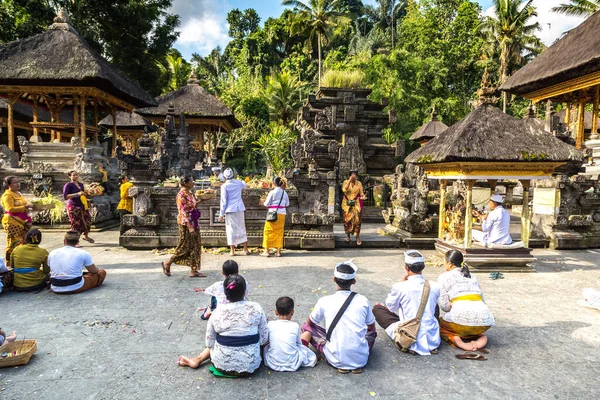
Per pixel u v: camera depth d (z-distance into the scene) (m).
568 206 8.95
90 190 8.78
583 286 5.84
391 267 6.85
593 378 3.21
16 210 6.15
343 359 3.22
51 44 12.08
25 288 5.11
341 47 48.62
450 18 37.09
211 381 3.08
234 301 3.18
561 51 13.86
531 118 11.27
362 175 14.28
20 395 2.83
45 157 11.91
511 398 2.90
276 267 6.73
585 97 15.86
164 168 14.01
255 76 44.97
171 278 5.93
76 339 3.77
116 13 22.83
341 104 15.43
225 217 7.68
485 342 3.69
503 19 33.78
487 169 6.36
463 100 33.19
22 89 11.91
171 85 36.28
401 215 9.21
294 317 4.37
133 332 3.95
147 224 7.97
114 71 13.56
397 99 30.45
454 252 3.98
